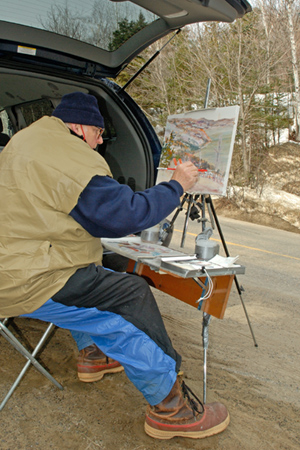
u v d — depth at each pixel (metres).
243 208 13.35
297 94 17.12
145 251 2.18
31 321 2.87
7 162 1.59
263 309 3.69
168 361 1.73
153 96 18.09
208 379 2.31
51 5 2.23
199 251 2.05
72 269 1.67
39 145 1.59
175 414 1.77
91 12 2.31
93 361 2.17
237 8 2.04
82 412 1.92
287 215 12.53
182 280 2.28
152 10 2.16
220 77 16.66
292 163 16.06
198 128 2.57
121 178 3.22
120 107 3.01
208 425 1.81
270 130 17.67
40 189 1.55
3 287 1.57
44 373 2.03
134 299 1.72
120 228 1.62
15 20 2.29
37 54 2.49
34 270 1.56
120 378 2.26
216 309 1.98
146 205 1.66
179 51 16.83
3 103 3.42
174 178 1.86
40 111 3.47
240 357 2.63
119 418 1.91
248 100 16.03
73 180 1.56
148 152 3.06
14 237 1.55
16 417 1.83
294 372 2.52
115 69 2.86
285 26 16.73
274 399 2.18
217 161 2.40
